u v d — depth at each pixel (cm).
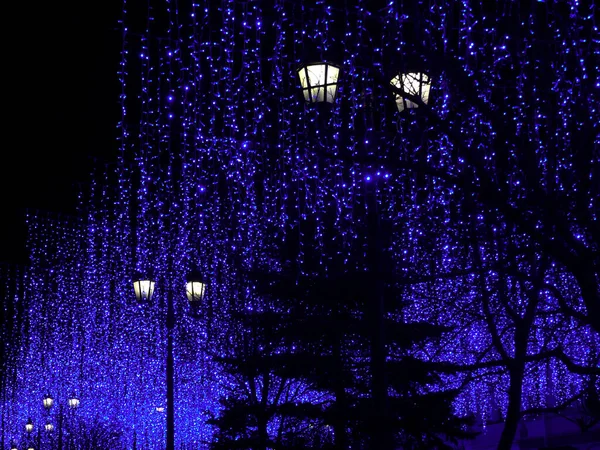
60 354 3806
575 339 969
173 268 2612
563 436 1841
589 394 580
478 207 457
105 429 3597
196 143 2166
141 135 2122
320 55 670
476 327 1480
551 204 402
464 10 898
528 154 413
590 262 396
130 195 2703
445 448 1084
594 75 449
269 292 1270
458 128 454
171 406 1616
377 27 805
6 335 4053
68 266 3656
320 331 1168
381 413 693
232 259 1780
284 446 1281
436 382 1111
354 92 751
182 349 3089
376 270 686
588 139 406
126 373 3462
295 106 692
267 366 1252
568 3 790
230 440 1365
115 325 3403
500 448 659
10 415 4241
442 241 599
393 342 1080
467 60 663
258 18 1359
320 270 1254
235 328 1505
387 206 924
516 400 664
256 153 1836
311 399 1519
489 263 581
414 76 495
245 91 1673
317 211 1364
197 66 1644
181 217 2694
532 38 489
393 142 643
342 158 436
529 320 646
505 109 429
